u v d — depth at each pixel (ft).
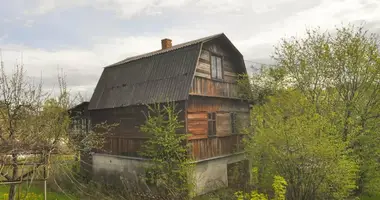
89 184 48.78
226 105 52.21
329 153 28.78
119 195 42.37
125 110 48.85
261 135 36.11
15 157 28.17
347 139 36.60
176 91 41.68
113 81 54.24
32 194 41.32
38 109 36.17
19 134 31.07
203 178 43.42
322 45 45.93
